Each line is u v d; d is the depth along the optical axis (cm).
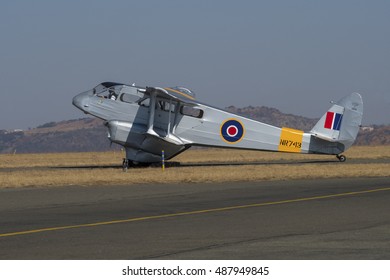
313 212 5509
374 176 8994
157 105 10894
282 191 7188
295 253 3775
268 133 11444
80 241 4231
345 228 4672
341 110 11725
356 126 11744
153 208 5866
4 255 3809
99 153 18988
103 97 10912
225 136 11250
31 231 4634
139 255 3772
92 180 8331
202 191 7262
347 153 16500
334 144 11831
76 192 7256
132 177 8606
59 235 4462
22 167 12350
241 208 5797
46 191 7388
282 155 16225
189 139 11106
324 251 3828
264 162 12912
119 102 10862
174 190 7388
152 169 10206
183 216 5338
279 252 3812
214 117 11206
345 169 9812
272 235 4400
